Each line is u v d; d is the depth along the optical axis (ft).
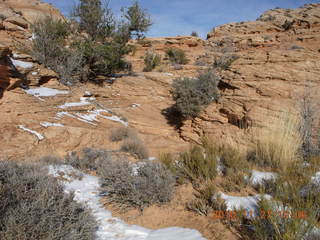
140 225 11.07
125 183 13.26
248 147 20.01
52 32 53.93
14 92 32.63
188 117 40.55
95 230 9.95
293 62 37.83
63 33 57.31
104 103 46.70
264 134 17.65
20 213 7.16
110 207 13.21
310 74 33.94
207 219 10.14
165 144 35.14
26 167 12.41
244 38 127.65
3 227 6.66
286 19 141.38
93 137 30.73
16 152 22.88
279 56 40.24
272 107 28.76
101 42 64.85
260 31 136.77
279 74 35.78
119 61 65.21
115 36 64.54
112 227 10.84
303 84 32.40
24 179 9.99
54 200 8.56
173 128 43.34
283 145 15.35
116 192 13.42
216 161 15.24
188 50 135.74
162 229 10.34
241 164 14.64
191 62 111.65
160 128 42.68
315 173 12.67
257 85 35.76
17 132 25.27
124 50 66.28
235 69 42.60
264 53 43.39
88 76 59.36
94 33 63.41
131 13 66.54
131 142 28.96
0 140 23.32
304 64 36.27
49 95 38.40
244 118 30.86
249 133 25.44
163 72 76.89
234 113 33.55
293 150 15.29
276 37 120.37
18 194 8.25
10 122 26.45
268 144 16.39
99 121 37.27
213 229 9.24
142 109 50.26
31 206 7.41
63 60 51.96
